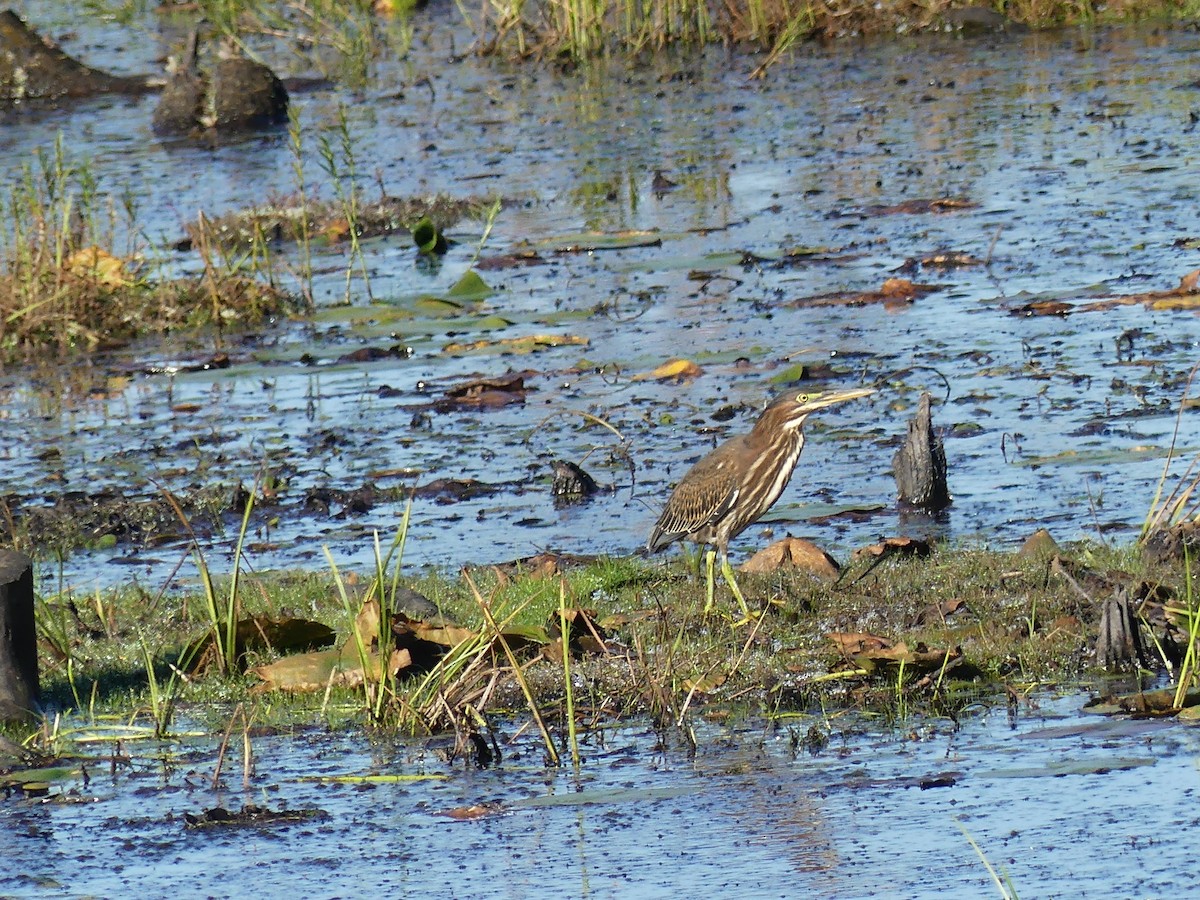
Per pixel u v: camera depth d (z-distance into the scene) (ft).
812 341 60.75
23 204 81.66
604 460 51.06
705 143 95.30
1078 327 59.21
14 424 60.13
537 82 118.01
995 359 56.70
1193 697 31.19
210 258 72.23
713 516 39.88
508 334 65.36
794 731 31.37
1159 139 85.35
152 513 49.39
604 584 40.11
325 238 82.58
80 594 43.42
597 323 65.72
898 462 45.16
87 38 150.00
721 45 122.62
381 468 51.98
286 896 26.09
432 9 149.59
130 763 32.22
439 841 27.84
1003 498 44.83
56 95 123.65
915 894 24.53
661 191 85.66
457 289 71.31
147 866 27.58
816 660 34.24
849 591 38.01
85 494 51.34
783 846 26.61
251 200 89.56
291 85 122.93
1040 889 24.39
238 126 109.70
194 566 45.27
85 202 75.46
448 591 40.55
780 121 98.78
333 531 47.16
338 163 97.91
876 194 81.15
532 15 132.67
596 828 27.89
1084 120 91.09
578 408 56.13
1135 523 41.78
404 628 35.94
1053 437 49.01
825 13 121.29
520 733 31.94
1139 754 29.09
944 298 64.28
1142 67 101.65
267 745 32.76
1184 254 66.59
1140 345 56.44
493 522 46.68
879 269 69.21
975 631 35.12
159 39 138.10
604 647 35.53
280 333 68.69
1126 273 64.80
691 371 58.39
